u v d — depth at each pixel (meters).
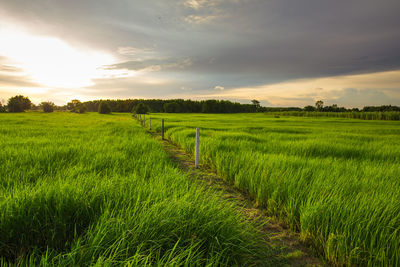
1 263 1.58
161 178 3.59
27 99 109.38
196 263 1.74
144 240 1.82
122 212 2.05
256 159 5.31
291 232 2.69
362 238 2.18
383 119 64.00
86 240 1.78
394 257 1.96
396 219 2.38
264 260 2.09
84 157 5.32
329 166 4.79
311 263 2.09
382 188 3.34
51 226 1.99
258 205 3.49
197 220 2.11
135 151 6.63
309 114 84.94
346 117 73.44
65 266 1.51
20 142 7.64
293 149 7.45
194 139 9.22
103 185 2.77
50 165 4.50
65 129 15.03
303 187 3.46
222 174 5.05
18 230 1.91
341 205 2.66
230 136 10.86
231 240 2.07
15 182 3.12
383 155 6.86
